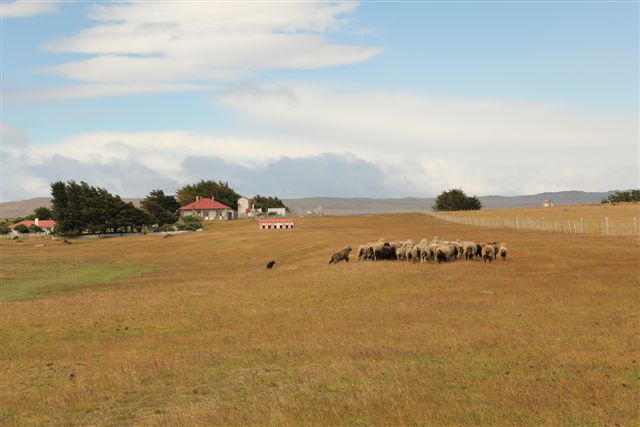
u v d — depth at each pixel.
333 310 27.67
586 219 102.50
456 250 44.88
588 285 30.16
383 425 12.41
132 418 13.97
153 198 176.88
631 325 21.22
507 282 32.59
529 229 79.75
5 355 22.09
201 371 17.81
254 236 97.00
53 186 144.25
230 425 12.80
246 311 29.02
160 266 68.81
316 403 14.04
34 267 69.06
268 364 18.38
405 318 24.69
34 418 14.36
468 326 22.45
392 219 142.50
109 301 34.94
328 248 65.88
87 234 144.12
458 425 12.22
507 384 14.98
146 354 20.89
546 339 19.73
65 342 24.00
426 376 15.98
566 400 13.55
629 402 13.35
